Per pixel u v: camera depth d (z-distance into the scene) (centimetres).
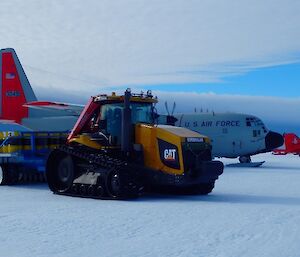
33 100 2480
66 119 2398
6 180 1717
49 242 730
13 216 975
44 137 1747
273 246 704
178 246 703
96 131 1411
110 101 1370
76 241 736
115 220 926
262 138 2956
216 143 2955
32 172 1797
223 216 978
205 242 731
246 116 2980
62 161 1412
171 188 1425
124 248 689
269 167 2914
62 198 1305
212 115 2992
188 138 1280
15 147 1728
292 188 1581
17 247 697
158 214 1003
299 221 919
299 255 650
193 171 1275
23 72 2481
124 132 1318
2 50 2494
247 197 1330
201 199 1287
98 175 1290
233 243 724
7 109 2484
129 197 1259
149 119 1427
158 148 1296
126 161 1345
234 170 2573
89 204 1169
